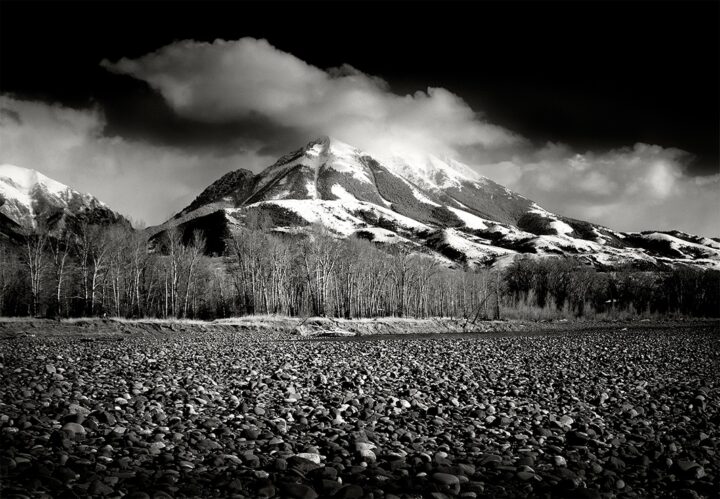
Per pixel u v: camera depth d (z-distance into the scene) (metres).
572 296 129.88
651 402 17.91
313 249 94.94
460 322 87.88
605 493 9.23
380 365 27.11
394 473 9.78
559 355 35.12
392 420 14.32
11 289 84.81
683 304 128.50
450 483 9.18
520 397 18.45
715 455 12.14
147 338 49.31
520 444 12.43
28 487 7.64
